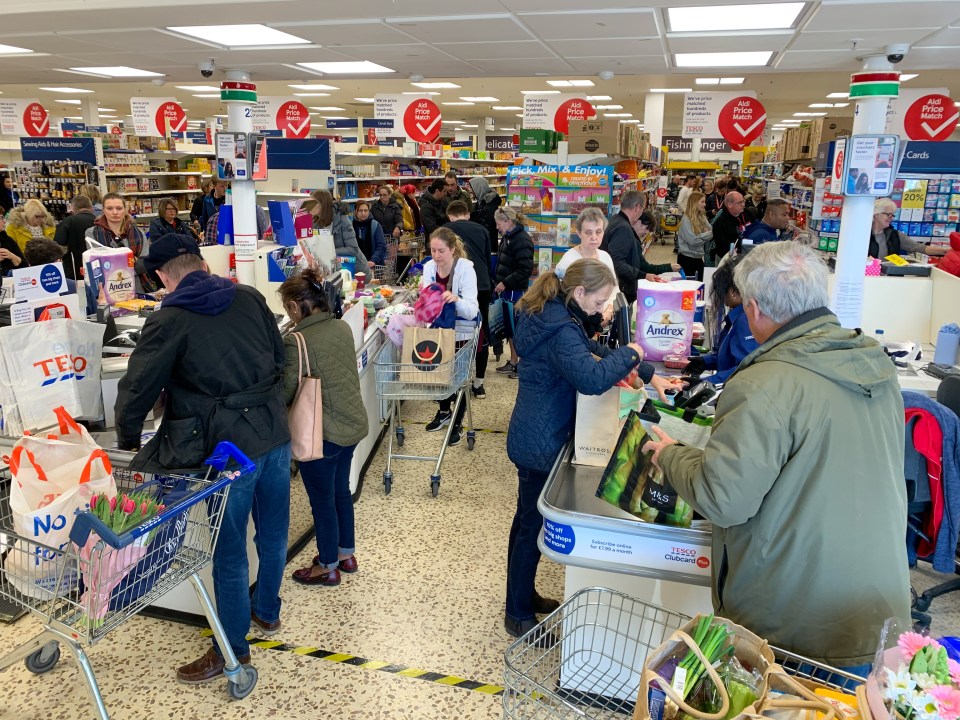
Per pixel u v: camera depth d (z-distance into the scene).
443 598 3.12
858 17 3.01
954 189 6.84
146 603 2.02
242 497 2.35
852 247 3.85
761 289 1.63
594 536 2.05
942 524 2.71
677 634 1.38
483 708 2.46
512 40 3.93
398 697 2.51
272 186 8.10
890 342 4.29
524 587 2.76
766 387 1.53
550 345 2.41
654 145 15.05
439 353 3.97
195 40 4.04
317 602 3.08
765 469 1.49
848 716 1.24
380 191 9.56
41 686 2.54
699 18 3.28
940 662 1.21
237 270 4.70
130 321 3.84
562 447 2.53
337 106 19.75
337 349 2.93
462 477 4.42
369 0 3.01
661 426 2.15
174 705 2.45
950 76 11.61
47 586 1.87
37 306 2.97
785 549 1.54
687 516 1.98
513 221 6.16
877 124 3.78
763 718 1.21
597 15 3.23
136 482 2.26
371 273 6.84
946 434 2.65
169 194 11.92
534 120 9.95
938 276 4.39
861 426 1.53
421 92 16.14
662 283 3.20
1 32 3.81
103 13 3.33
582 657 2.32
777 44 3.75
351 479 4.05
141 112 10.77
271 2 3.09
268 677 2.60
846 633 1.53
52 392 2.64
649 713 1.33
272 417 2.45
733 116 7.77
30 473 1.92
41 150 10.23
